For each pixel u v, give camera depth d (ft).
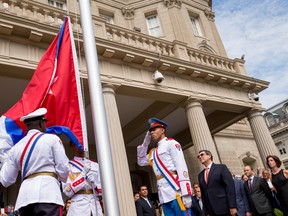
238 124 65.72
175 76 41.19
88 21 12.78
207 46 67.00
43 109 12.98
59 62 17.17
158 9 66.90
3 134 15.06
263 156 45.91
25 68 29.12
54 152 11.74
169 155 15.17
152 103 45.55
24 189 11.13
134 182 57.11
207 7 74.43
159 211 40.93
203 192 19.20
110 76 34.78
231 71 49.21
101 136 10.54
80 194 15.15
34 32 29.76
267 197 25.26
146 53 37.76
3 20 28.32
